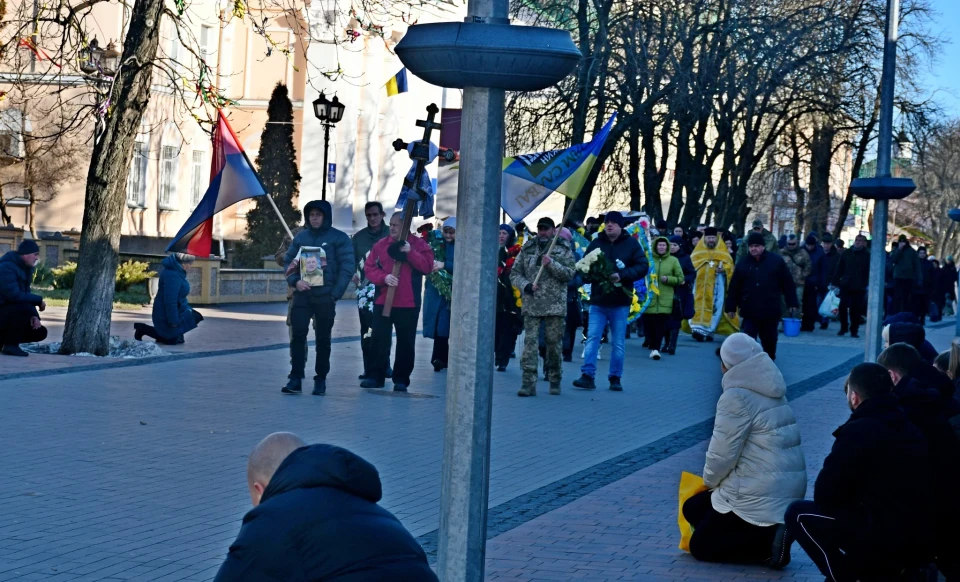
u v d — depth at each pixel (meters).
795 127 38.59
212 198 14.91
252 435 10.59
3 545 6.78
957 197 63.56
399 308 13.63
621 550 7.25
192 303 27.52
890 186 13.77
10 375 13.82
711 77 28.61
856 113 35.62
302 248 13.27
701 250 23.38
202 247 15.23
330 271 13.31
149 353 16.66
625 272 14.73
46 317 21.62
